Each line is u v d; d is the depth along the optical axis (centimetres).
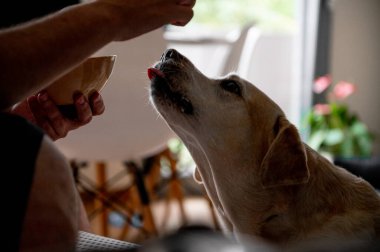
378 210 87
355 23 277
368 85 280
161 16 61
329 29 276
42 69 52
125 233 190
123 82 133
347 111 259
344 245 37
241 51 161
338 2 275
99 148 139
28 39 52
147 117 138
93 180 239
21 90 52
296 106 286
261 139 96
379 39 277
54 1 139
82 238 69
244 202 95
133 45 131
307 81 278
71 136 134
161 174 254
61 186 51
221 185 99
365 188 91
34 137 50
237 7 293
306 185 88
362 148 245
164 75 96
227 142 97
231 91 99
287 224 89
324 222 86
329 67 279
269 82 289
